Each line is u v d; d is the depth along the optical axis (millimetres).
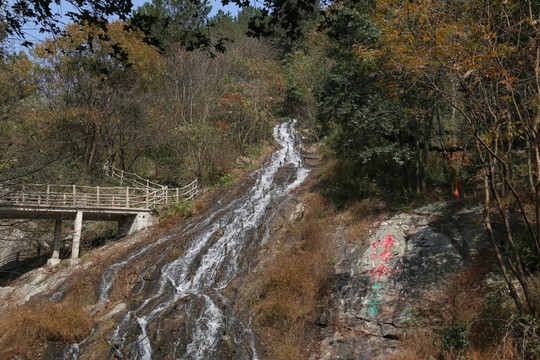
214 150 27109
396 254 12602
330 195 18250
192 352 10656
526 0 8719
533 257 10125
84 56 22656
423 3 8609
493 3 8055
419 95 12148
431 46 8430
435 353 8953
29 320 11992
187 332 11445
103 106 26031
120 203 21453
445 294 10602
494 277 10242
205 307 12648
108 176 26766
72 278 16297
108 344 11250
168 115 28000
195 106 29625
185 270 15469
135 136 28719
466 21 8406
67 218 20188
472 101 8477
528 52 7977
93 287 15219
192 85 29812
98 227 23625
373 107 15938
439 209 14195
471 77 8922
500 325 8594
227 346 10641
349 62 16781
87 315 13016
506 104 8992
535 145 7594
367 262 12633
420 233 13180
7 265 21031
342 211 16547
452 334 8977
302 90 34781
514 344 8055
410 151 15844
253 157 31609
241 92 33281
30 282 17375
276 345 10469
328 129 31594
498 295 9453
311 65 31406
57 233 19375
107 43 22234
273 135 39625
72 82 24469
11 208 17297
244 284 13500
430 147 16672
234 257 15500
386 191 17234
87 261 18000
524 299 9000
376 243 13320
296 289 12172
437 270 11453
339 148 20016
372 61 11945
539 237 7516
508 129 8078
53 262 18906
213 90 30203
